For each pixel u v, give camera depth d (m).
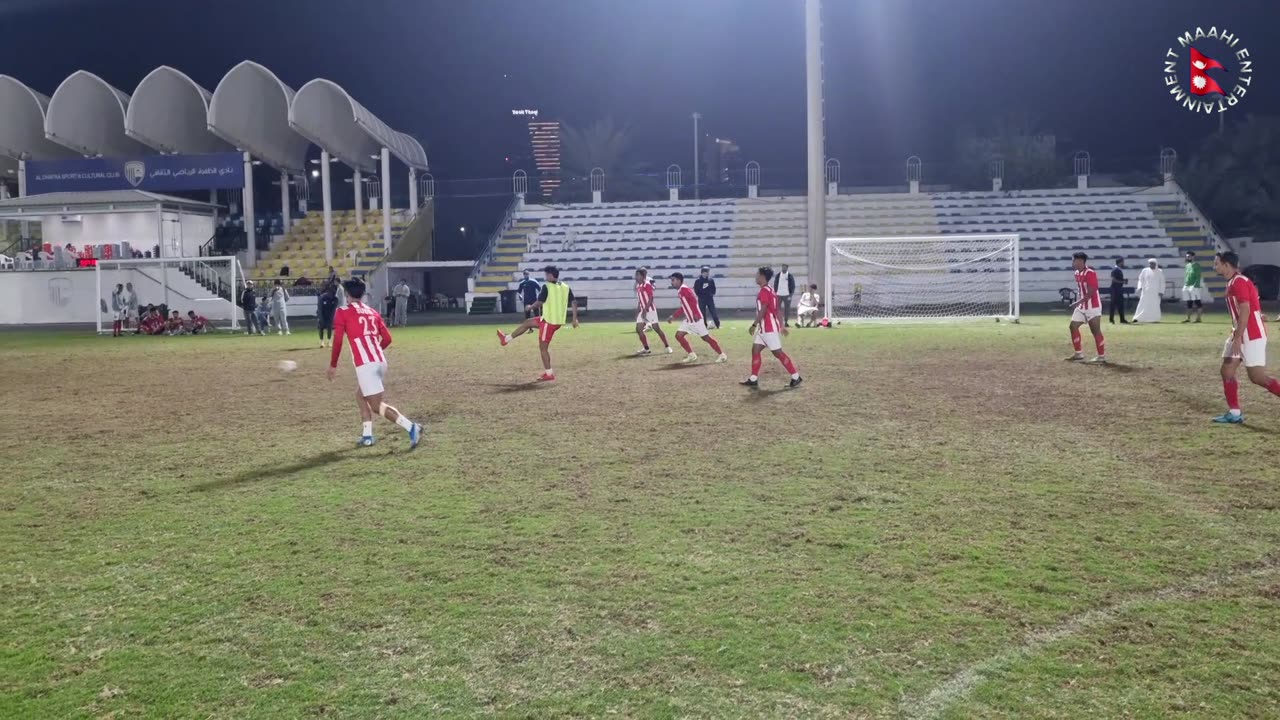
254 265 40.44
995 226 40.84
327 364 16.95
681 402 11.05
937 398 11.02
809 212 25.77
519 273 40.50
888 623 4.18
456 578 4.86
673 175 47.88
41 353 20.42
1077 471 7.09
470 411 10.68
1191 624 4.10
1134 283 36.28
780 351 12.23
